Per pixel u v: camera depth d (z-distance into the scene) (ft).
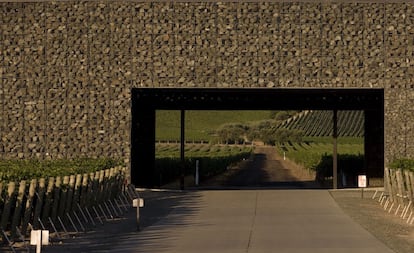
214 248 54.34
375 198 101.55
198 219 75.56
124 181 102.89
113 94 111.45
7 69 111.96
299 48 110.32
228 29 110.63
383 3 110.42
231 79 110.63
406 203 83.41
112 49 111.34
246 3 110.63
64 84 111.75
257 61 110.42
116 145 111.45
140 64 111.04
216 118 546.26
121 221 74.33
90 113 111.65
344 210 85.35
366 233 63.93
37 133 111.86
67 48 111.65
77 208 73.10
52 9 111.65
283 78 110.32
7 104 111.96
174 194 109.91
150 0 110.93
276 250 53.26
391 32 110.52
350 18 110.52
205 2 110.73
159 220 74.95
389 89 110.52
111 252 53.06
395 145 111.04
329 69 110.22
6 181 62.08
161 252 52.49
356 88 110.42
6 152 111.75
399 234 63.57
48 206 64.90
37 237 43.70
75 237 62.49
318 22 110.52
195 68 110.63
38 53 111.75
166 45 110.93
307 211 84.02
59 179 67.41
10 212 58.54
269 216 78.33
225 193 111.75
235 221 73.46
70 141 111.75
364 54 110.22
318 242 57.77
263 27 110.52
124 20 111.24
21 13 111.65
